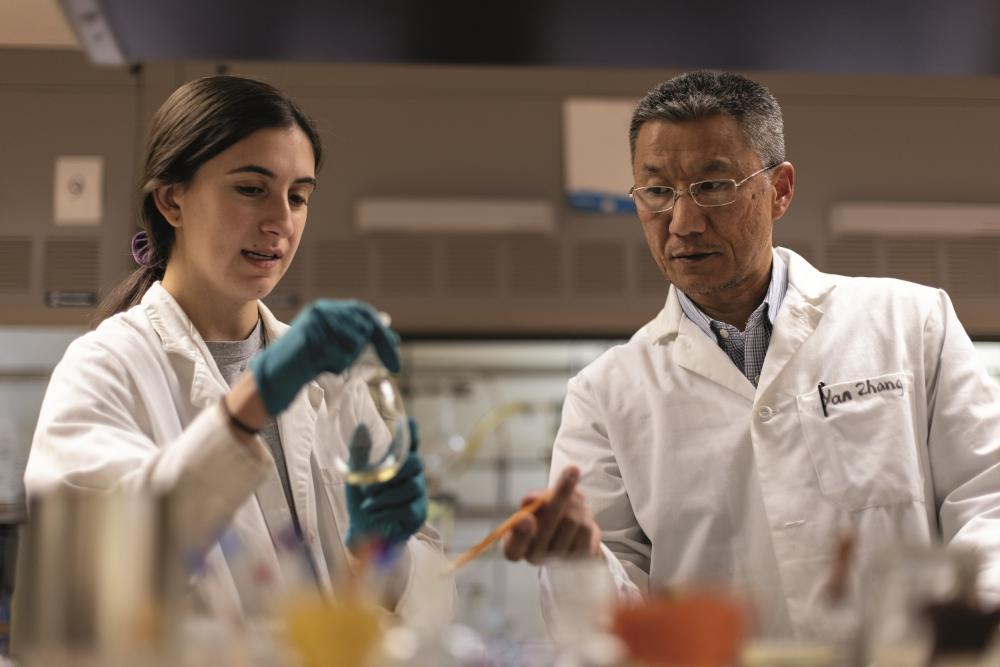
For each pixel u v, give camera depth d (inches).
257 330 63.3
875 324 69.5
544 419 140.9
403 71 120.0
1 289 115.9
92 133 117.5
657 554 66.6
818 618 61.0
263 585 41.1
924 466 65.8
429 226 117.4
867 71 99.6
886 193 120.8
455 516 138.7
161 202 59.8
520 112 120.3
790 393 67.0
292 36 88.2
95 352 56.8
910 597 32.8
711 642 32.1
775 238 119.7
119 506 30.8
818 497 64.1
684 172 64.4
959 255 121.0
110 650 30.2
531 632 40.4
